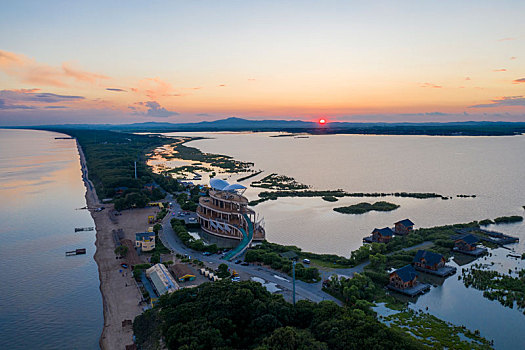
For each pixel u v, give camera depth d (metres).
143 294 129.12
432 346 98.50
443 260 154.00
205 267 150.75
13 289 138.00
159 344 94.62
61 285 141.38
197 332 90.38
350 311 103.00
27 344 104.19
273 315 98.75
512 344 103.62
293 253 165.12
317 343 85.44
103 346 101.25
